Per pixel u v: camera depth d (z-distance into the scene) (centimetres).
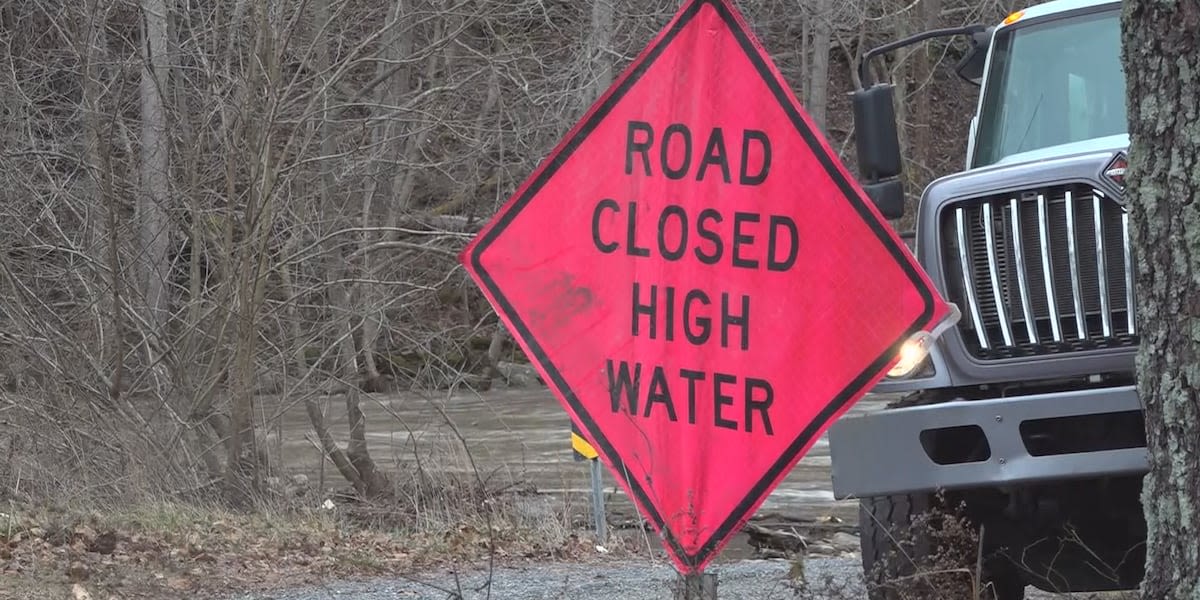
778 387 1753
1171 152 1605
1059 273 2316
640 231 1803
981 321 2348
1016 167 2347
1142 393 1662
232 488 5209
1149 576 1666
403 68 5991
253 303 5238
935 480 2258
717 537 1775
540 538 4759
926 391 2484
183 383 5350
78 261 5541
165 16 5472
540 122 6172
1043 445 2245
